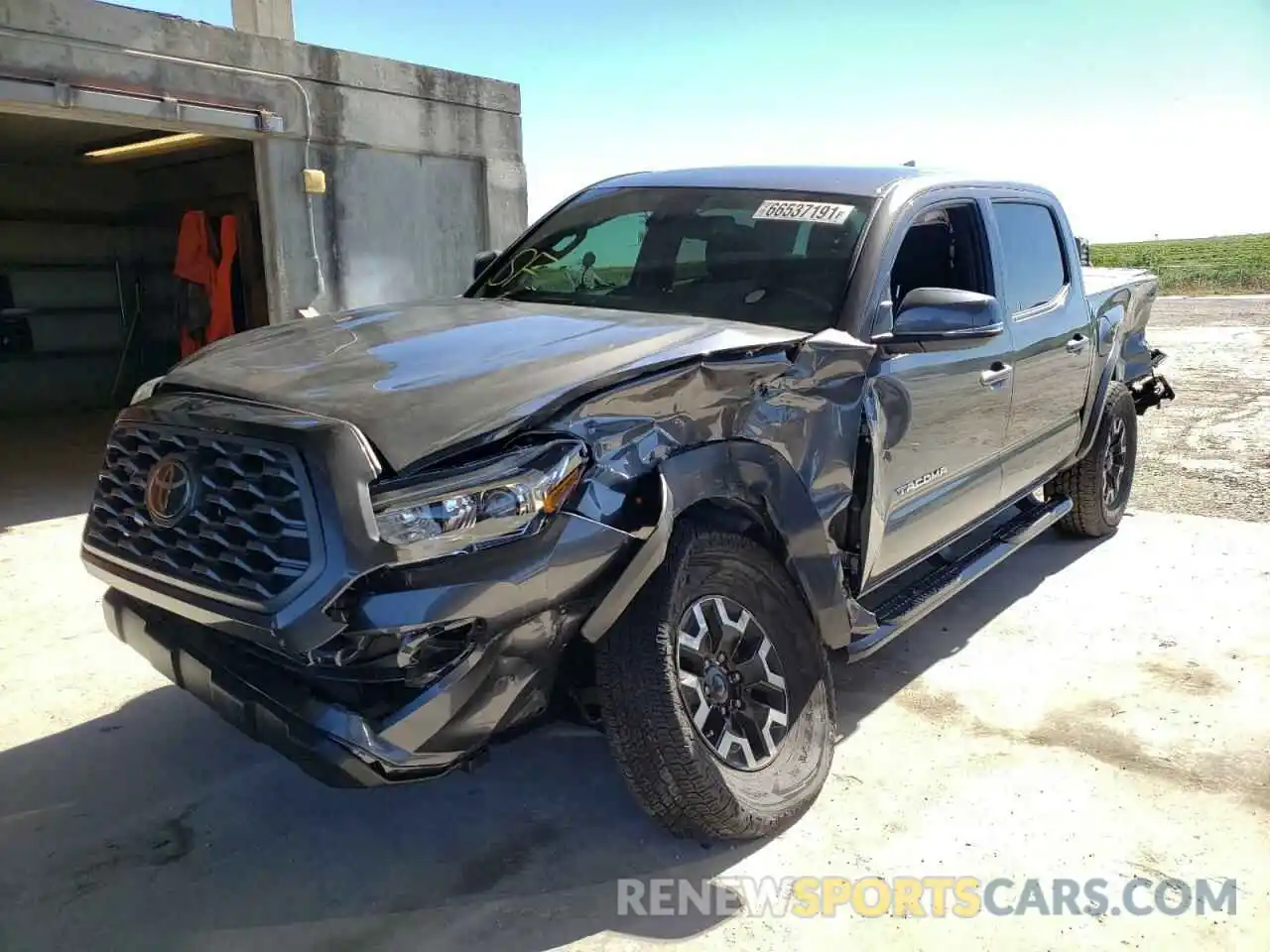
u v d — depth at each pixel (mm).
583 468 2441
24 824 3045
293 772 3377
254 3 8328
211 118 7469
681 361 2703
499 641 2332
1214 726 3721
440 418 2375
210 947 2525
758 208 3857
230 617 2359
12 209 11484
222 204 11164
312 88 8148
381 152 8891
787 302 3455
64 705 3820
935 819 3119
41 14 6418
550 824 3084
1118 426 5930
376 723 2260
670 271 3783
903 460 3596
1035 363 4586
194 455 2553
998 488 4559
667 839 3016
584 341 2838
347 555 2199
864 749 3549
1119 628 4668
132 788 3256
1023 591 5172
